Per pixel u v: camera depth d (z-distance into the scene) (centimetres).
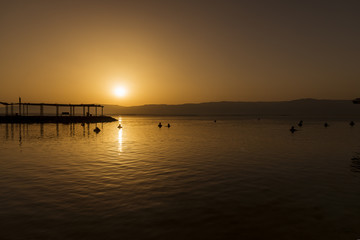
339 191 1327
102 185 1432
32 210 1058
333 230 889
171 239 827
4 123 9388
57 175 1669
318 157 2414
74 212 1038
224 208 1087
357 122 11988
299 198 1216
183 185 1437
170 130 6881
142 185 1434
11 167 1931
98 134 5356
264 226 920
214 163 2111
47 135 4981
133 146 3328
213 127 8325
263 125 9562
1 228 897
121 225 923
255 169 1870
